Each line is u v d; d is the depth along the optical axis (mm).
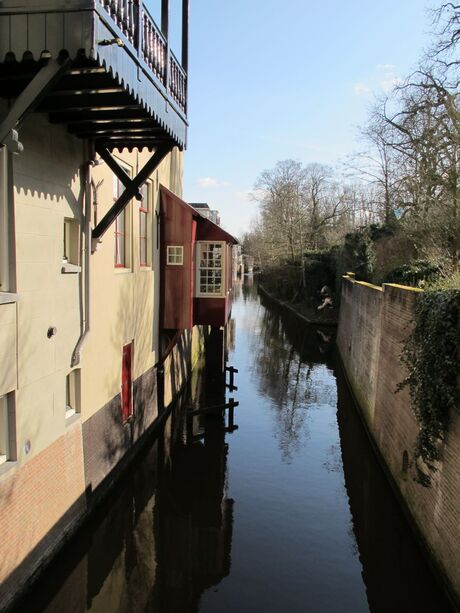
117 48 4168
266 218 41219
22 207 5199
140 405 9773
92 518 7160
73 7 3699
